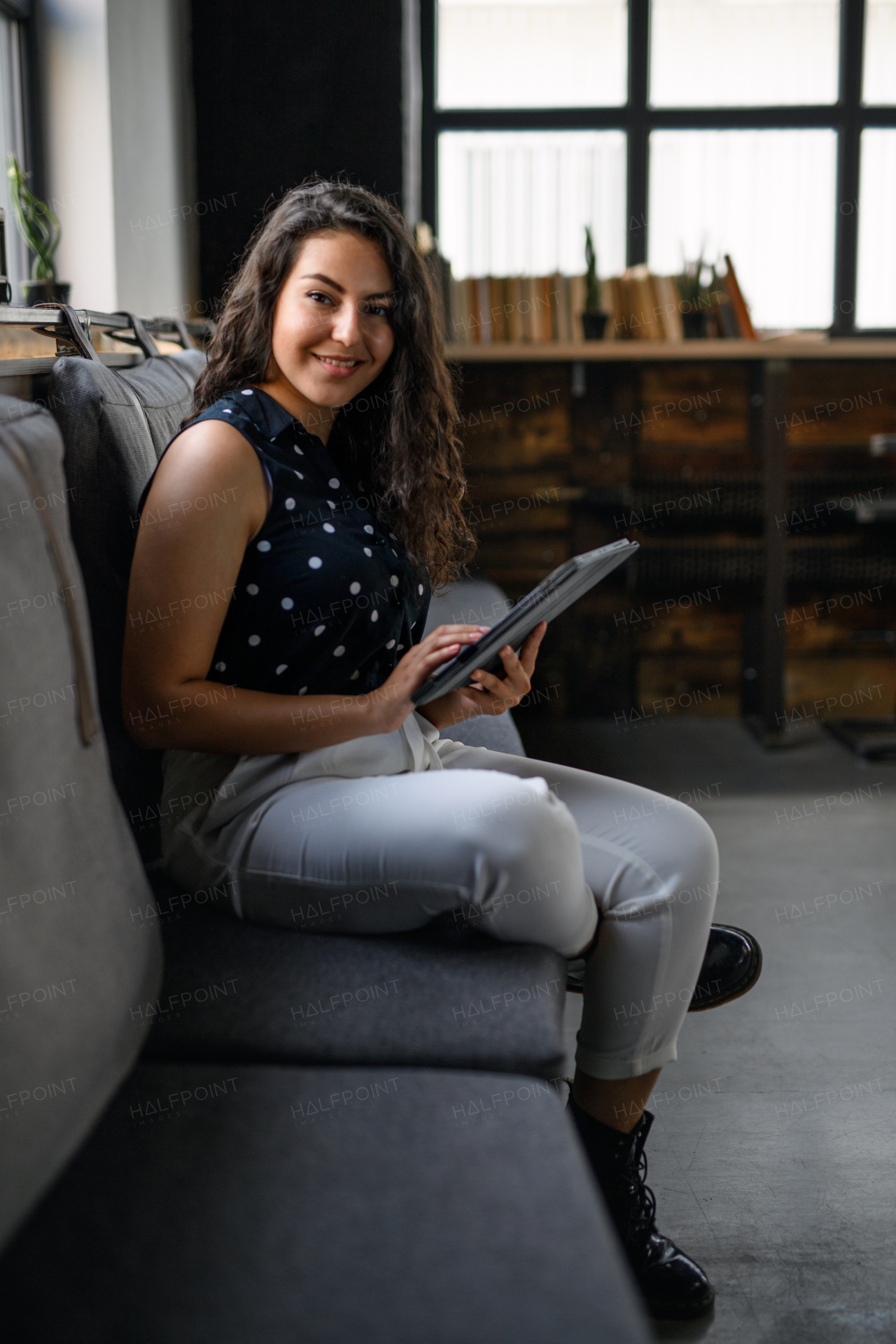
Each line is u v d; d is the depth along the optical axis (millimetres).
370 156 3479
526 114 4211
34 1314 664
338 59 3428
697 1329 1267
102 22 2592
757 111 4195
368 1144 836
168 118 3156
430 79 4184
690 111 4199
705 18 4160
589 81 4211
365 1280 691
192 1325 656
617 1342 642
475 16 4164
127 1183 786
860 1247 1406
